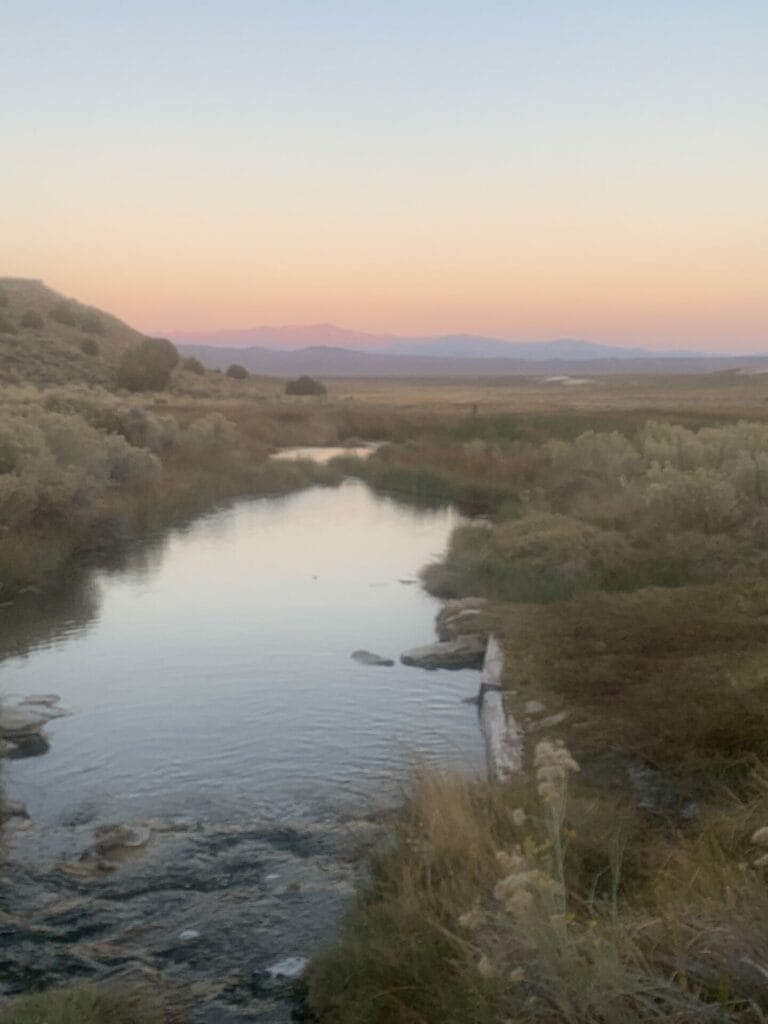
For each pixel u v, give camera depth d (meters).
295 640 15.21
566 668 11.93
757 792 7.52
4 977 6.48
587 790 8.15
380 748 10.69
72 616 16.62
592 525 20.44
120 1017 5.82
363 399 95.19
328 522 26.86
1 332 72.25
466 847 6.63
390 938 5.93
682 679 10.73
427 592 18.52
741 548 17.50
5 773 10.12
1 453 22.48
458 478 33.25
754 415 50.59
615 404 80.81
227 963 6.59
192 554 22.19
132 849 8.34
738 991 4.27
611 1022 4.17
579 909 5.80
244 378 102.69
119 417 34.69
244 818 8.98
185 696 12.52
